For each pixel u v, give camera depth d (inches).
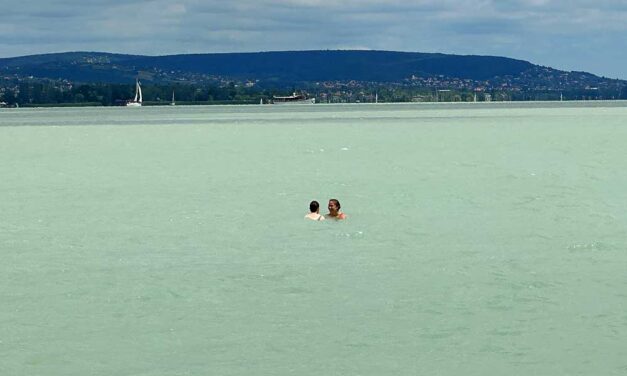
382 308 736.3
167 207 1305.4
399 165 1919.3
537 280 823.1
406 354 625.9
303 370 596.7
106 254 962.1
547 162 1968.5
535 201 1325.0
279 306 746.2
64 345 647.8
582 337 658.2
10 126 4286.4
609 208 1245.7
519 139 2856.8
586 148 2407.7
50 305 751.1
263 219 1186.6
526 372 591.8
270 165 1946.4
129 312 730.2
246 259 929.5
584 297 762.8
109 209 1290.6
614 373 589.0
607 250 954.7
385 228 1106.1
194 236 1066.1
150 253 965.8
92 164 2023.9
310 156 2183.8
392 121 4552.2
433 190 1466.5
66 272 874.1
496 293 778.8
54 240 1046.4
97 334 673.0
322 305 748.0
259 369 599.2
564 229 1083.9
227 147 2551.7
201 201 1365.7
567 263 893.8
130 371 597.0
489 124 4089.6
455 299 761.0
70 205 1337.4
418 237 1044.5
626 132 3260.3
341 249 979.3
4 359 618.5
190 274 863.1
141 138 3088.1
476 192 1433.3
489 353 626.8
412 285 810.2
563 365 603.5
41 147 2647.6
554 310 725.9
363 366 603.5
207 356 624.7
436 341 653.3
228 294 785.6
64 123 4648.1
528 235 1047.0
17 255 958.4
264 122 4527.6
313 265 896.9
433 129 3612.2
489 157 2119.8
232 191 1485.0
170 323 700.0
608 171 1753.2
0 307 744.3
